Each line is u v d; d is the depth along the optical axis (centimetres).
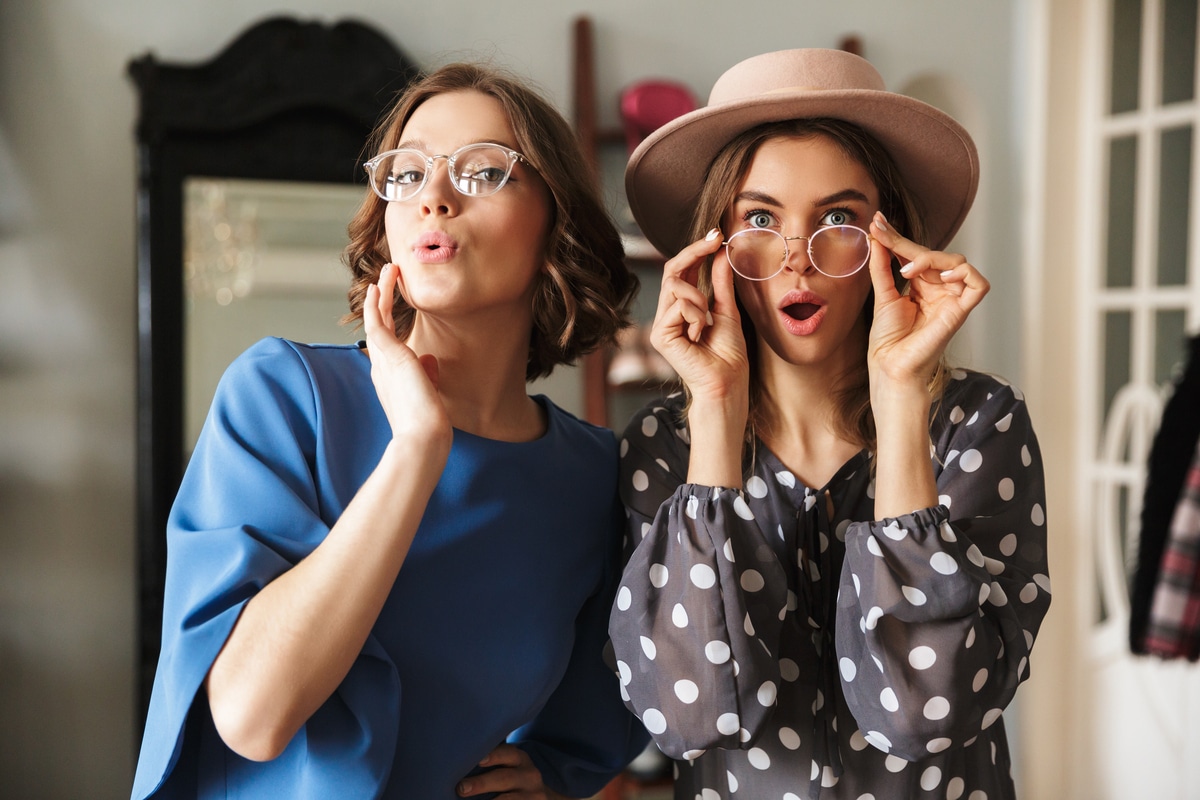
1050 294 317
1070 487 318
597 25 311
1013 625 105
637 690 108
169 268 272
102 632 271
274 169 279
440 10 298
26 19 269
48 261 271
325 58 282
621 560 127
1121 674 303
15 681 266
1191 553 250
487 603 111
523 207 109
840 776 113
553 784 128
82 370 272
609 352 304
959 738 102
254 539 94
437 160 106
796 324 112
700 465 111
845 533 112
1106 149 312
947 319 106
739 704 104
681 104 302
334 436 107
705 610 104
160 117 271
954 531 105
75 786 267
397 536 92
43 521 269
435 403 97
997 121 336
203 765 102
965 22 336
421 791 107
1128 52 305
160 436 268
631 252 300
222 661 90
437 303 105
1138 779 297
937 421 118
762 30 322
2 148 268
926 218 133
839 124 115
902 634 102
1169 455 255
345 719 98
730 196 115
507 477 114
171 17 279
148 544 265
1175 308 291
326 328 283
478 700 110
